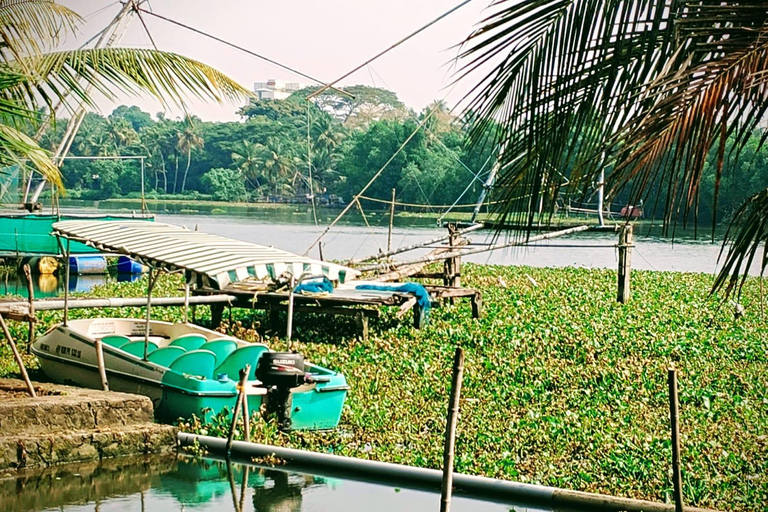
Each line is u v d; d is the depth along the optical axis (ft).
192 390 37.27
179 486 31.22
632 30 17.06
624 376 46.34
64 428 34.01
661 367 49.06
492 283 89.10
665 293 82.64
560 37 17.56
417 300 59.31
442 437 36.42
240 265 38.91
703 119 16.12
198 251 41.63
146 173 383.65
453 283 76.89
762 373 48.39
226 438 35.06
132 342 44.01
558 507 28.22
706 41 16.44
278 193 367.86
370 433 37.52
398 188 257.96
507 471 31.55
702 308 71.36
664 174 16.78
